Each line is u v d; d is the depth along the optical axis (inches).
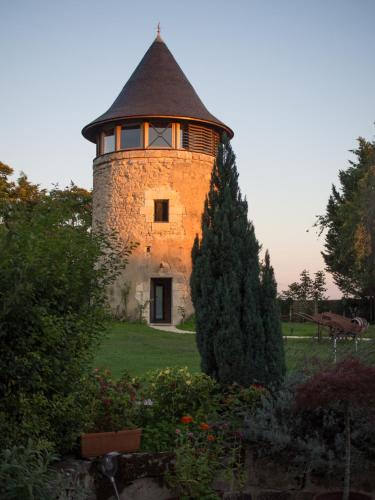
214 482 235.3
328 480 240.8
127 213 917.2
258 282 285.7
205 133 932.6
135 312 900.0
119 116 892.6
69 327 199.5
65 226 226.2
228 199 293.7
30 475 161.5
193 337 734.5
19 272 173.6
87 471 209.3
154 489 224.4
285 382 260.4
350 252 941.8
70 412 203.3
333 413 245.8
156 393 251.0
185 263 908.0
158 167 907.4
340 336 563.8
